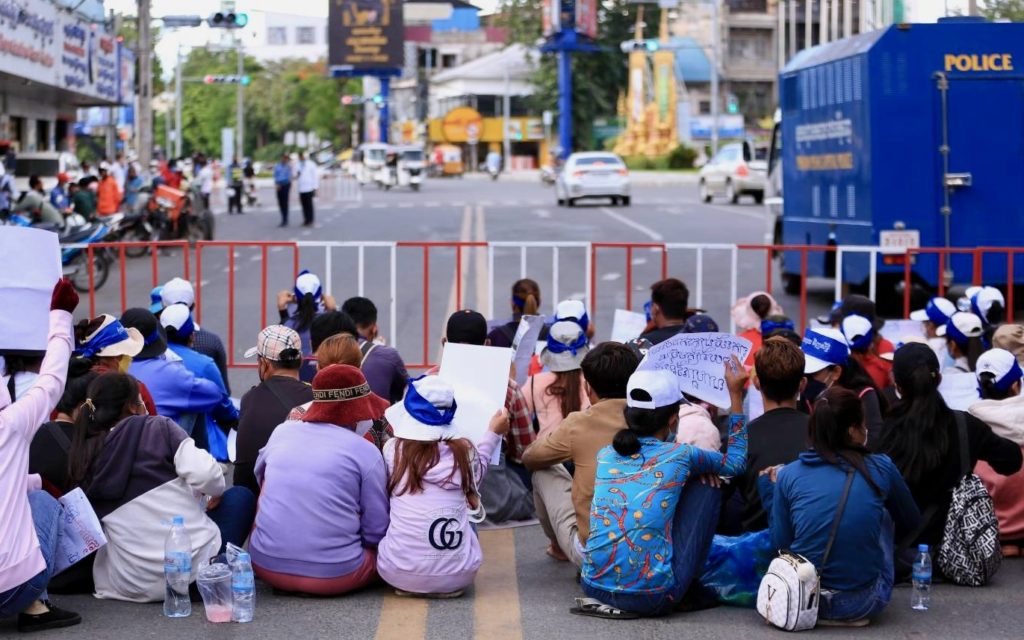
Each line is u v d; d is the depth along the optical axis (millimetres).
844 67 16641
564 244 13164
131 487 6168
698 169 78062
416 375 12984
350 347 6941
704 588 6273
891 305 17594
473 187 68000
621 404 6516
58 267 5684
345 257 24547
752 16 89375
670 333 8773
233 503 6582
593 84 93375
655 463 6039
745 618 6137
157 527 6156
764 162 44844
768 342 6598
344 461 6297
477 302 18125
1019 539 7195
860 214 16219
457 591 6395
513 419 7574
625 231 31422
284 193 33969
